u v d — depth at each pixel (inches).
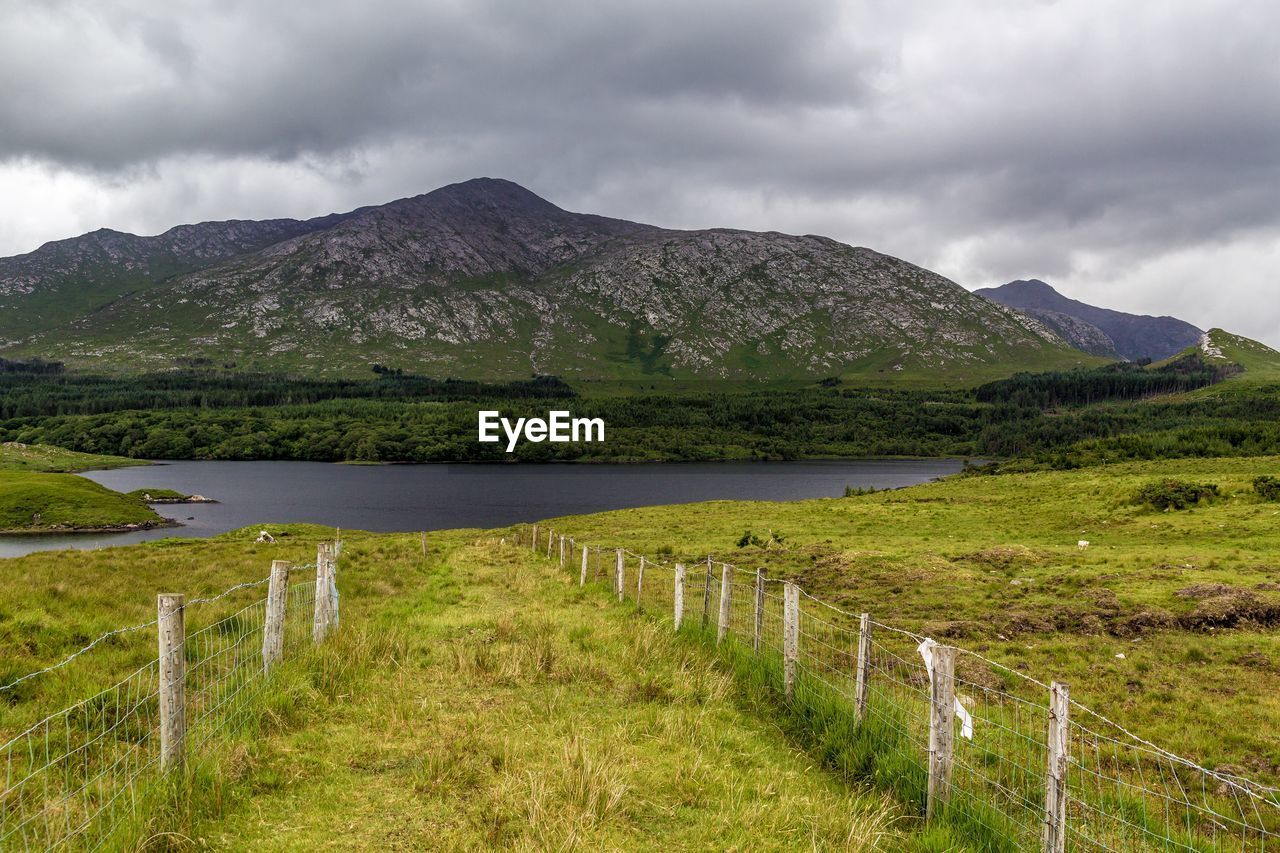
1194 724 547.8
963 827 324.8
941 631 856.3
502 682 505.4
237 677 458.9
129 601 727.7
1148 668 692.7
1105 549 1573.6
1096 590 1046.4
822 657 640.4
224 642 560.7
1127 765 474.6
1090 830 353.7
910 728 406.9
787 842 302.2
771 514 2815.0
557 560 1419.8
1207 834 377.7
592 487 6461.6
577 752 358.6
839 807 337.1
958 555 1494.8
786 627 494.0
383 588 986.7
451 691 483.8
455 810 314.8
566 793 324.5
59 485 4416.8
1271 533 1695.4
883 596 1107.9
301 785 335.3
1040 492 2721.5
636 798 336.2
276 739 381.7
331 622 627.5
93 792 303.4
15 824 265.9
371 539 2231.8
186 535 3754.9
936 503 2775.6
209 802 302.2
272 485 6525.6
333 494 5861.2
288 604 727.7
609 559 1517.0
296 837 288.4
